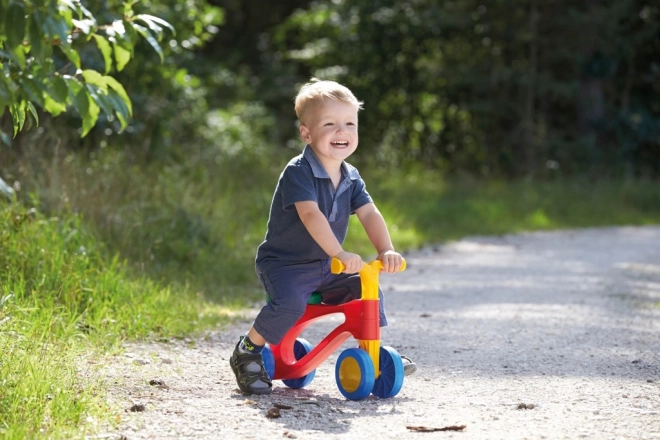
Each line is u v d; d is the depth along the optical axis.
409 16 32.88
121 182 12.52
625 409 6.00
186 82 17.55
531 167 31.81
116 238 11.08
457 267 15.25
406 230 19.23
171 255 12.00
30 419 5.19
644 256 17.47
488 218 23.05
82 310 8.54
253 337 6.25
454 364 7.58
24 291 8.31
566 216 25.86
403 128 34.38
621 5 32.22
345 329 6.34
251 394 6.28
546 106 34.50
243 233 14.18
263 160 19.31
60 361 6.52
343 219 6.38
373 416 5.77
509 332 9.18
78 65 5.61
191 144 18.12
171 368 7.08
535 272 14.66
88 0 12.98
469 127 34.28
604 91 36.19
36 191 10.87
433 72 33.00
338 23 33.97
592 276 14.23
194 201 13.28
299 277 6.19
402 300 11.52
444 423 5.55
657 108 37.25
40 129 12.71
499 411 5.93
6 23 4.74
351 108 6.29
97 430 5.22
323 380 6.98
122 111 5.68
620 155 33.66
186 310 9.24
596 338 8.89
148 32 5.82
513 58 33.59
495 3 31.83
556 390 6.59
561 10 32.25
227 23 40.88
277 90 36.97
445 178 28.58
